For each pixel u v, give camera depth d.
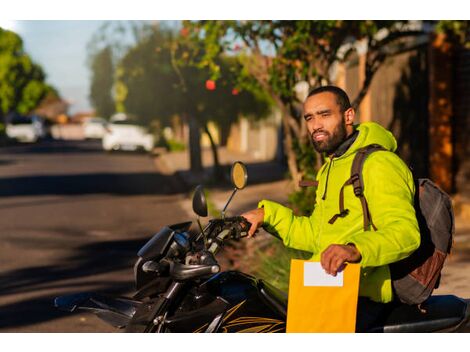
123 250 10.45
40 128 54.19
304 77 10.91
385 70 15.76
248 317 3.48
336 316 3.28
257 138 31.08
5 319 6.80
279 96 11.18
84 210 14.84
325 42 10.97
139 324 3.42
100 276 8.71
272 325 3.51
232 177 3.70
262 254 8.32
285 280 7.62
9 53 64.00
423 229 3.54
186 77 18.33
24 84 65.44
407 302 3.56
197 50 12.05
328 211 3.57
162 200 16.67
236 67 11.45
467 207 12.03
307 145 10.96
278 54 10.95
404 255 3.28
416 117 14.19
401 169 3.40
